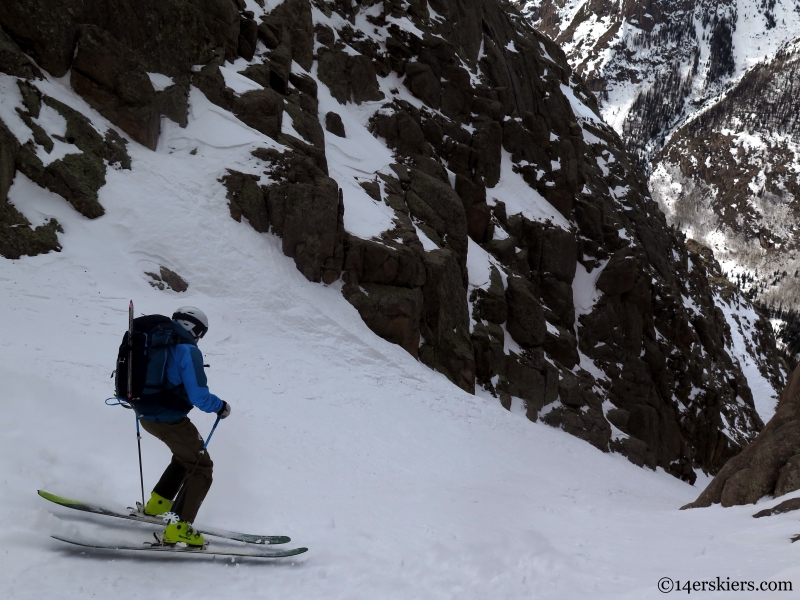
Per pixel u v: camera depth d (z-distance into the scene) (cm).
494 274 2559
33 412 673
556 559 530
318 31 2711
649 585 468
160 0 1727
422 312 2002
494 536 664
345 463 988
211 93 1820
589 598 446
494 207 3067
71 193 1362
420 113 2964
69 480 551
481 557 523
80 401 735
